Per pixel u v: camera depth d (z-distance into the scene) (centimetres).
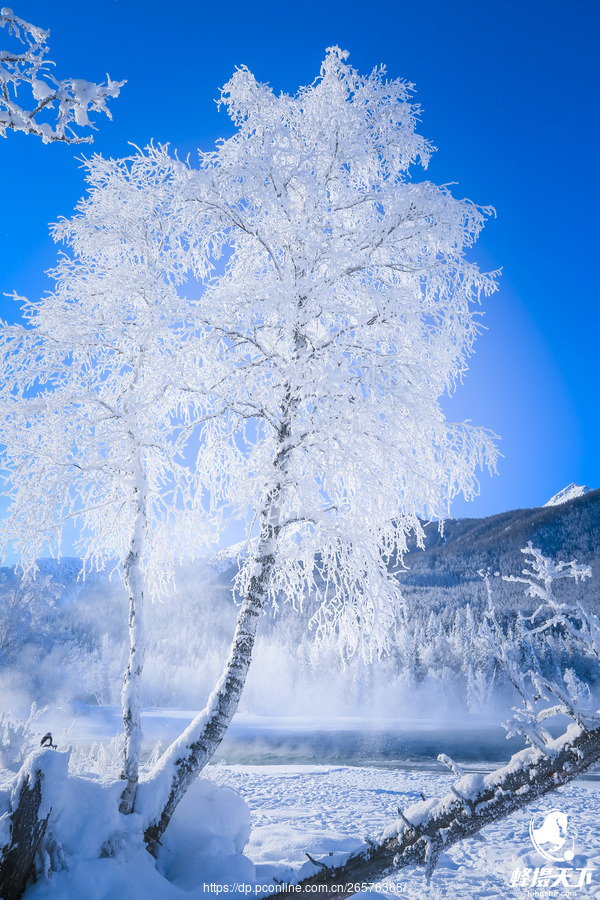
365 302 735
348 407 623
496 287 736
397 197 711
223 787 641
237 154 735
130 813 518
